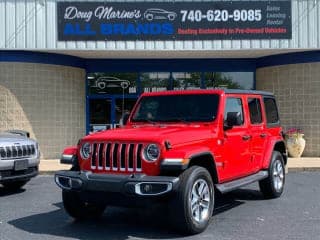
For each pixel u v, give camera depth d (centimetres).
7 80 1691
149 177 651
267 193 971
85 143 717
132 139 679
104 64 1931
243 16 1700
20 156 1042
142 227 740
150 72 1944
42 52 1736
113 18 1692
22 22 1669
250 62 1934
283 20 1703
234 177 828
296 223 761
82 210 768
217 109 790
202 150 706
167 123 813
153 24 1695
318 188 1123
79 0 1684
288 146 1769
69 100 1830
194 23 1698
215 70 1938
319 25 1702
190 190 664
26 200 986
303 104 1783
